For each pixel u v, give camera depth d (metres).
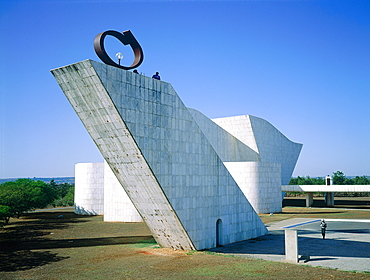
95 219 46.28
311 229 34.41
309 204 66.56
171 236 22.64
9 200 44.94
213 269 17.78
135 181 20.55
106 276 16.67
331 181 62.53
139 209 22.42
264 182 52.59
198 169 22.70
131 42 18.94
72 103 18.91
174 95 21.17
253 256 21.06
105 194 43.72
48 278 16.50
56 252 23.30
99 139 19.70
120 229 35.41
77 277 16.58
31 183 63.09
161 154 19.89
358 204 73.06
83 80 17.30
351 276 16.34
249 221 27.97
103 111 18.02
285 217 46.94
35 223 43.03
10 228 38.50
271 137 65.44
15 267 18.98
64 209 69.69
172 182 20.48
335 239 27.75
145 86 19.22
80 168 54.31
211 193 23.83
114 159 20.20
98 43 17.31
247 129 60.31
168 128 20.52
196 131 22.73
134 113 18.42
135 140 18.34
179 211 20.88
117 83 17.61
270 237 28.70
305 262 19.31
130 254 21.98
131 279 16.08
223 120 62.84
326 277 16.17
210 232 23.59
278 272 17.14
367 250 23.03
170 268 18.09
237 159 61.31
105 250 23.59
